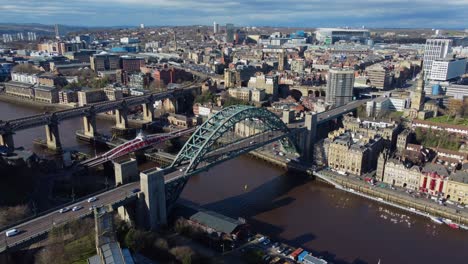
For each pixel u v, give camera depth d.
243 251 155.50
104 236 131.75
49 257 131.12
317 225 183.38
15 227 142.38
